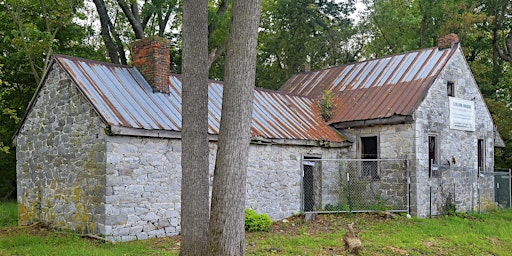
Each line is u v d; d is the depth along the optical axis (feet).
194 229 32.14
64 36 86.22
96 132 44.70
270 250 38.19
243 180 30.81
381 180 61.41
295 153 58.13
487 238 47.65
